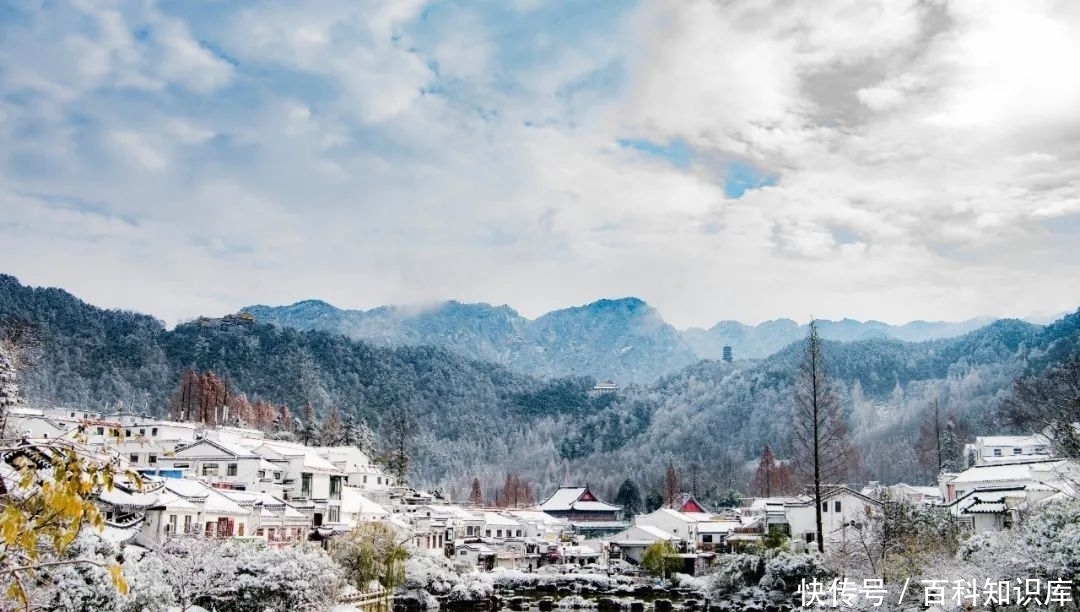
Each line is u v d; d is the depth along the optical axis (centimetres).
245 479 10444
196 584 6009
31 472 1291
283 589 6316
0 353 7906
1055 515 5725
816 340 9281
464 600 10450
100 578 4353
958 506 9562
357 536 8631
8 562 1379
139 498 7025
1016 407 14750
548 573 13588
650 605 10344
